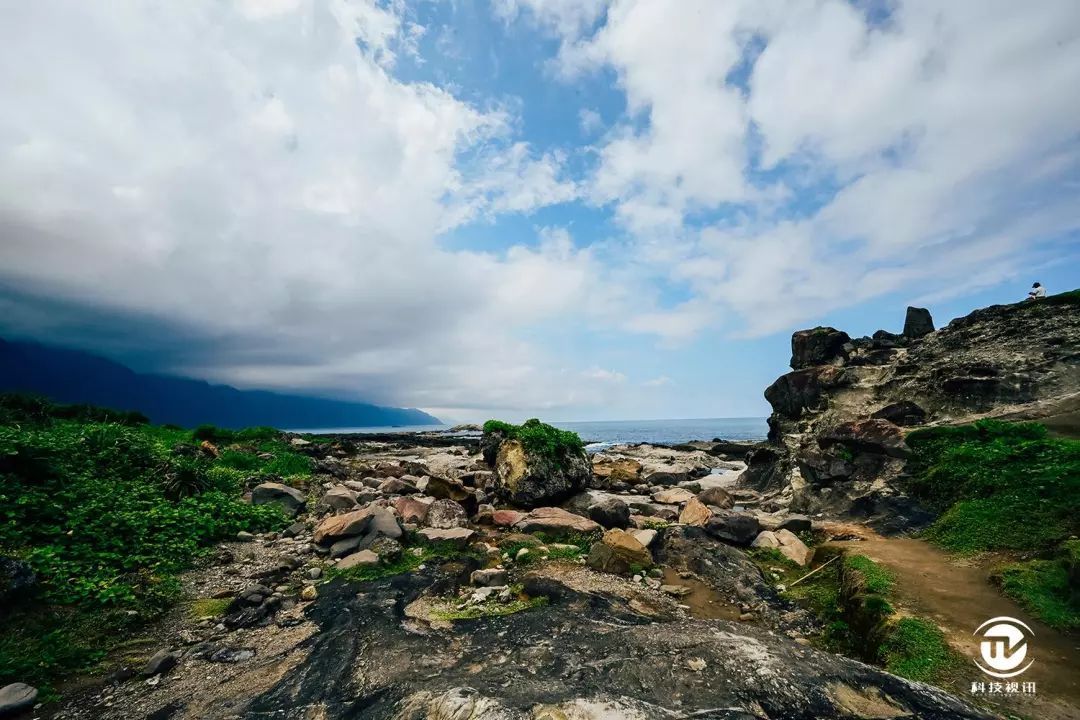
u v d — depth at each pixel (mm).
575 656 5695
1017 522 8930
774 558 11039
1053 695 5203
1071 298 16703
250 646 6754
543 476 15844
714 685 4785
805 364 23688
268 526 12211
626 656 5531
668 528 12031
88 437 13086
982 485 10336
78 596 7293
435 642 6445
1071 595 6746
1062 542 7883
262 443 24109
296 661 6195
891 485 12672
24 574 6895
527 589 8688
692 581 9930
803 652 5469
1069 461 9586
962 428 12469
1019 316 17500
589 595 8312
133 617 7297
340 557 10195
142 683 5879
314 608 7883
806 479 16375
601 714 4277
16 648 6023
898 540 10445
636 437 98625
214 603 8180
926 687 4883
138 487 11633
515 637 6453
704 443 44656
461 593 8523
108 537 9133
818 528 12523
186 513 10945
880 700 4598
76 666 6164
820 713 4375
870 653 6754
